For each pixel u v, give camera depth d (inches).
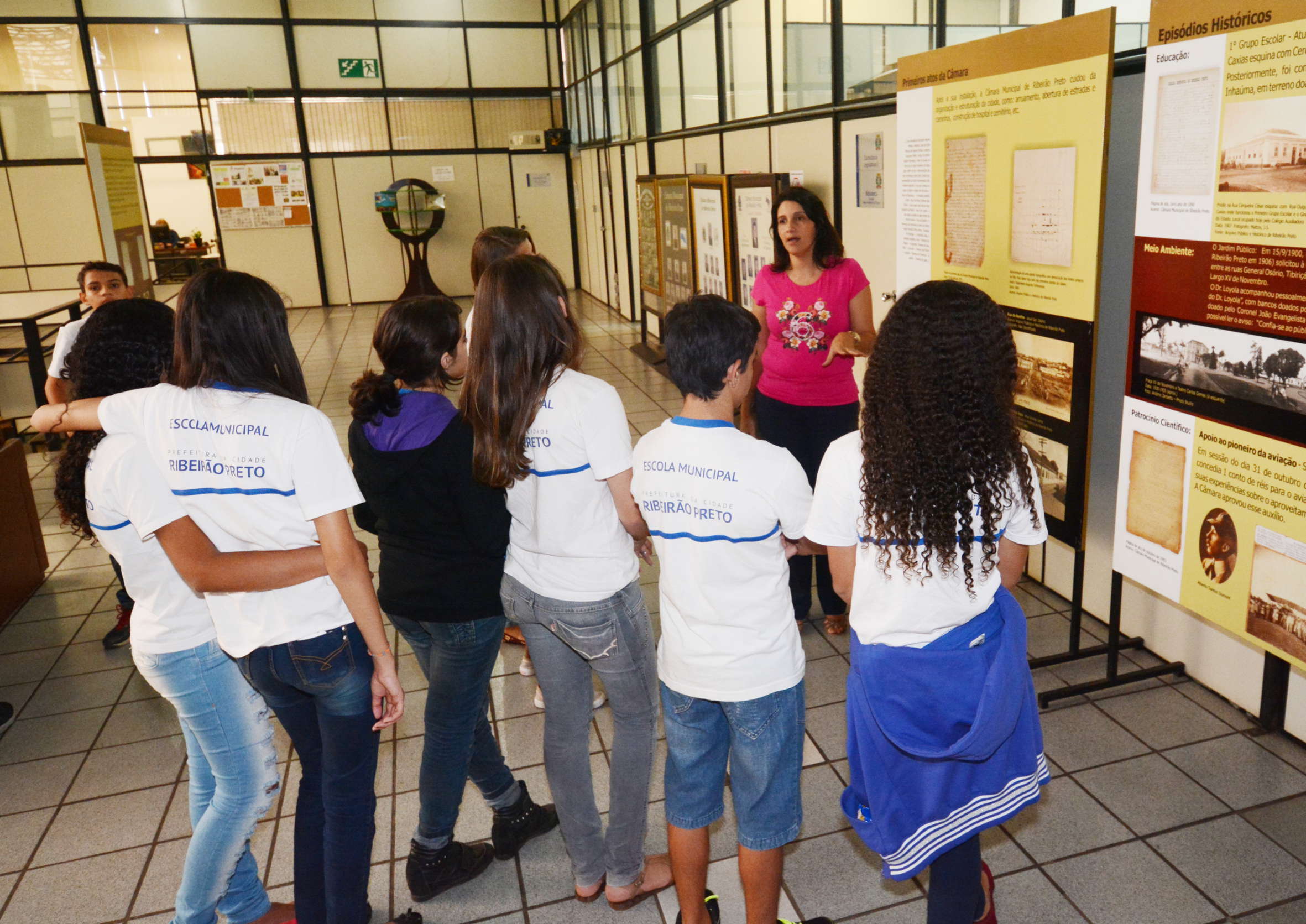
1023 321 95.3
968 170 99.5
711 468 55.7
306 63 457.7
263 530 56.6
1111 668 100.1
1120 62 98.0
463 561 65.8
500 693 110.9
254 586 56.2
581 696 69.5
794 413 115.5
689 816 63.4
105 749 105.4
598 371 292.0
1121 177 101.4
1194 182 74.9
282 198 473.7
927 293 50.5
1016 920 71.7
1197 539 81.4
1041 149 88.2
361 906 65.8
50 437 236.4
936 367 49.5
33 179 433.7
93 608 144.7
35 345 212.1
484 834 86.3
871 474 51.4
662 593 60.6
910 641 52.8
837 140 166.2
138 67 438.3
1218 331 75.1
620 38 351.9
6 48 419.8
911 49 138.3
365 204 485.7
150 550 60.0
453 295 513.7
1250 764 88.4
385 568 68.1
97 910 80.0
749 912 63.5
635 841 73.3
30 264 443.5
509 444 60.2
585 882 75.4
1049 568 126.6
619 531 65.3
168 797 96.0
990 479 50.0
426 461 63.6
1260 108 67.4
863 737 54.7
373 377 66.2
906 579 51.6
